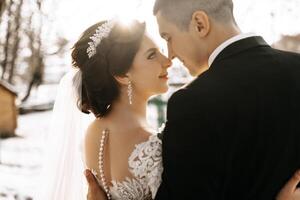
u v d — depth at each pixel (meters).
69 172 2.61
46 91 24.86
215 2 1.86
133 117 2.17
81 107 2.31
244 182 1.71
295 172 1.77
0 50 21.94
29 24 20.69
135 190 2.04
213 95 1.70
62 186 2.62
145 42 2.16
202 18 1.86
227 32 1.86
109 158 2.14
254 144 1.69
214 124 1.66
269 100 1.72
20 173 8.62
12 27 20.30
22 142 12.81
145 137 2.09
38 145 12.15
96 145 2.20
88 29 2.25
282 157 1.72
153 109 9.34
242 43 1.84
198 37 1.88
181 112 1.69
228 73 1.77
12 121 13.95
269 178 1.72
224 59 1.83
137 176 2.03
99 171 2.19
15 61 22.39
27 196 6.64
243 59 1.81
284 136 1.72
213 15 1.86
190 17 1.88
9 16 19.05
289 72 1.79
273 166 1.72
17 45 20.98
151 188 1.98
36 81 22.12
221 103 1.69
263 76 1.76
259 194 1.73
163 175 1.70
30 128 15.56
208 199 1.64
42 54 21.78
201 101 1.69
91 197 2.18
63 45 21.27
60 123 2.61
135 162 2.02
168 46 1.99
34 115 19.28
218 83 1.74
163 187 1.69
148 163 1.99
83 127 2.58
